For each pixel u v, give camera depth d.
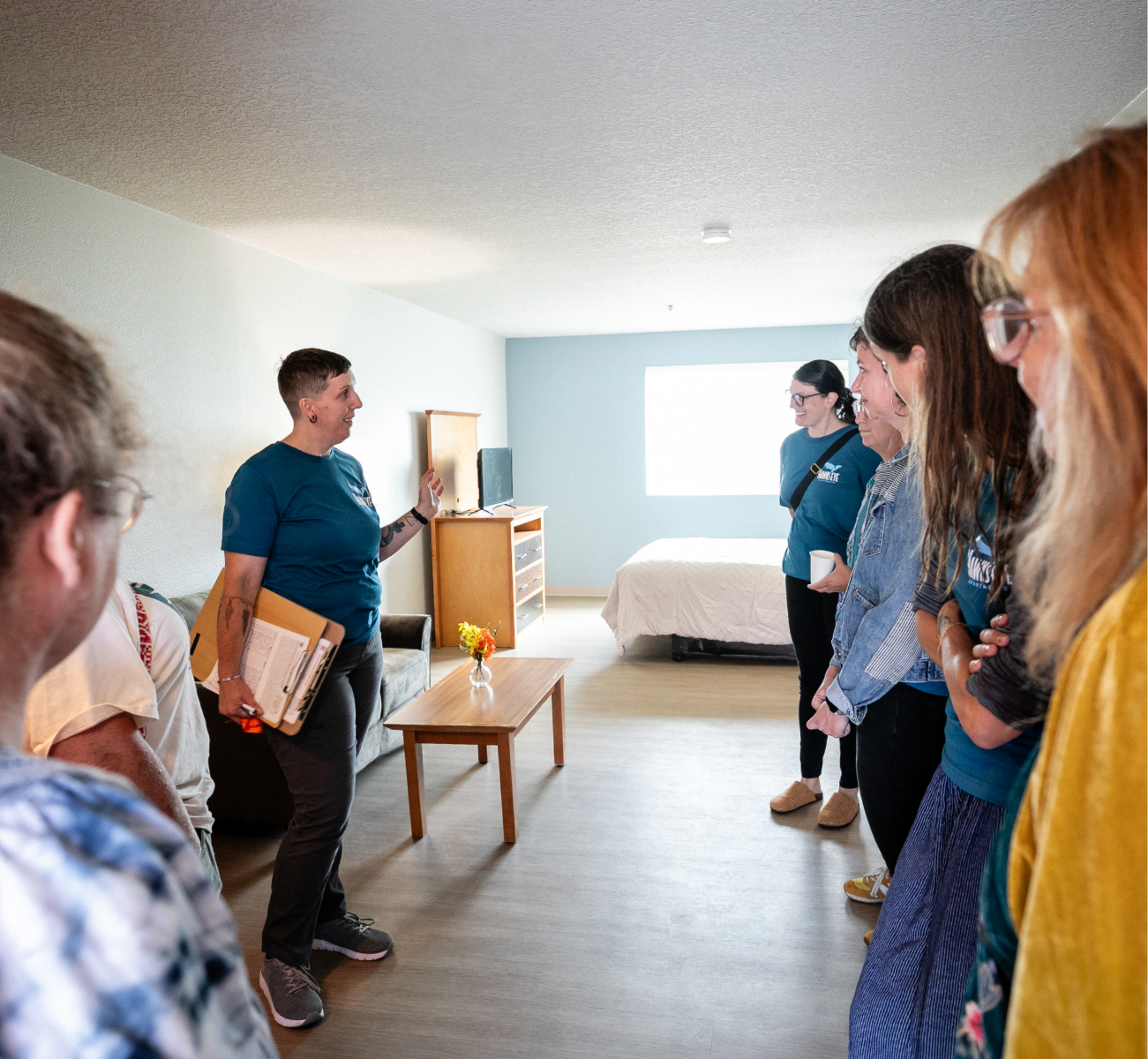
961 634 1.06
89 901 0.32
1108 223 0.44
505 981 2.14
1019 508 0.92
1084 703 0.45
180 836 0.38
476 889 2.60
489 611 5.97
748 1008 2.02
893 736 1.56
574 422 7.89
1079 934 0.45
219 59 2.12
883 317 1.08
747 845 2.84
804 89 2.41
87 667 0.90
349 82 2.28
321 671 1.93
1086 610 0.48
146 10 1.86
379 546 2.26
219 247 3.84
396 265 4.59
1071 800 0.46
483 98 2.41
